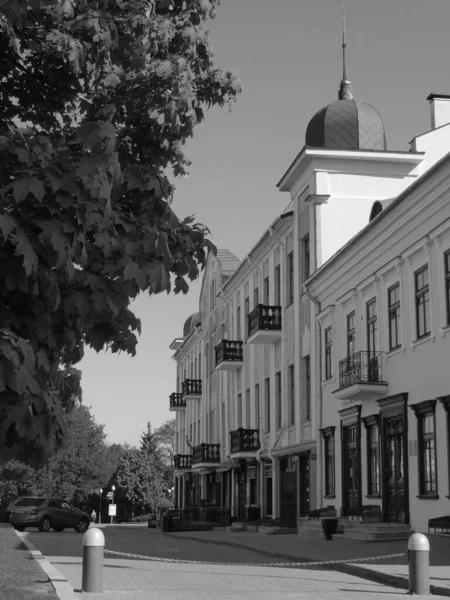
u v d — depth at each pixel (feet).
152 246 23.88
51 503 147.33
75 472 250.16
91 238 23.25
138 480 325.83
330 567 58.95
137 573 55.72
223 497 164.04
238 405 156.87
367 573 52.60
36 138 21.83
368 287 95.30
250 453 138.92
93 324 23.56
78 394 24.58
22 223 20.80
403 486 83.35
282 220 126.41
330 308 107.04
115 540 102.37
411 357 83.41
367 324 96.07
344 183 117.19
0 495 241.76
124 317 23.93
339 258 101.24
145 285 22.86
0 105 29.30
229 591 45.06
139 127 29.22
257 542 86.07
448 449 74.23
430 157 118.62
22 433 20.13
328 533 84.48
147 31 26.96
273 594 43.39
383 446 88.84
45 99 29.19
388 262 88.33
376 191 117.60
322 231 115.55
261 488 135.85
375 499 90.89
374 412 92.02
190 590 45.52
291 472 121.08
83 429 251.19
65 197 21.09
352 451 99.35
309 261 118.42
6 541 81.61
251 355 147.74
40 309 21.86
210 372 183.11
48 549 80.07
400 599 41.45
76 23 25.80
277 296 133.18
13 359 19.45
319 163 116.98
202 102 30.37
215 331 178.09
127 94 28.40
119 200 26.03
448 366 75.36
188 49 28.96
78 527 148.97
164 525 135.54
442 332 76.33
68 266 21.04
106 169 22.12
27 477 239.30
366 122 123.95
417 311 82.89
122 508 325.62
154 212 26.27
